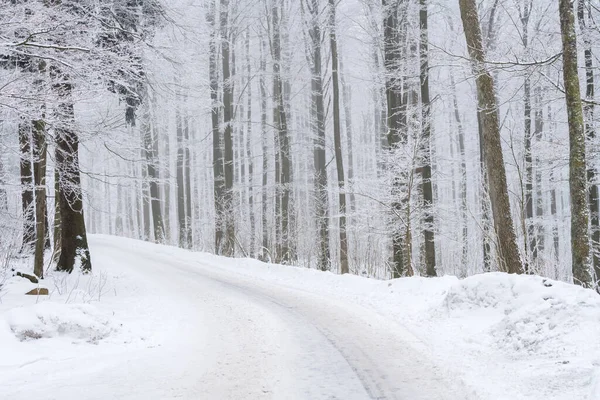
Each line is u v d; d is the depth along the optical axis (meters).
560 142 16.17
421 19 18.39
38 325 8.16
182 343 8.44
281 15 28.69
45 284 13.32
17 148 14.93
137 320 10.38
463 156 30.72
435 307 10.33
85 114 13.20
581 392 5.07
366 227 19.27
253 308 11.64
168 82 17.03
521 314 7.61
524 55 13.12
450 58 12.80
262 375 6.54
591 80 15.37
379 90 28.56
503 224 12.29
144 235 43.16
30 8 8.97
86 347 8.00
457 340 8.12
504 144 25.05
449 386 5.94
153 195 35.88
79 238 16.58
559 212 39.75
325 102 40.84
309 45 27.50
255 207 33.75
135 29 14.91
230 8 29.61
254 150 44.44
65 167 15.43
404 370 6.64
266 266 19.77
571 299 7.20
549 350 6.54
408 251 16.33
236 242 26.88
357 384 6.11
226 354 7.64
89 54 9.55
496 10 21.53
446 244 25.19
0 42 8.68
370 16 23.98
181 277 17.86
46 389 6.02
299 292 14.08
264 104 36.00
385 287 13.60
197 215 46.38
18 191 15.82
